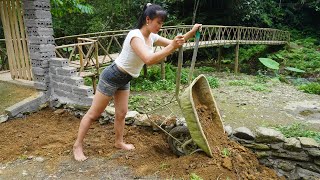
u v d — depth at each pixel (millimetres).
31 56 4730
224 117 5664
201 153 3160
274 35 13734
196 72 11133
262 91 7840
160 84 7703
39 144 3613
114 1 13922
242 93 7527
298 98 7262
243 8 13852
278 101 6914
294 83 9609
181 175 2896
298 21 16328
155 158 3301
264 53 13961
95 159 3254
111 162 3188
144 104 6230
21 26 4781
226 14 14844
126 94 3223
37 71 4723
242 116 5742
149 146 3562
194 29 2713
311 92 7934
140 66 2939
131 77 2994
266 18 14953
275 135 3488
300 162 3428
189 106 2914
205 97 3531
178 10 15117
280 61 12852
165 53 2545
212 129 3434
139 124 3977
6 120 4285
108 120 4160
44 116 4523
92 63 6523
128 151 3408
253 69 12898
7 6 4875
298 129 4902
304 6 16312
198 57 14461
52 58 4660
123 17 13836
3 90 4988
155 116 4055
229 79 9812
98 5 14000
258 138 3543
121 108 3248
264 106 6457
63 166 3119
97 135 3848
